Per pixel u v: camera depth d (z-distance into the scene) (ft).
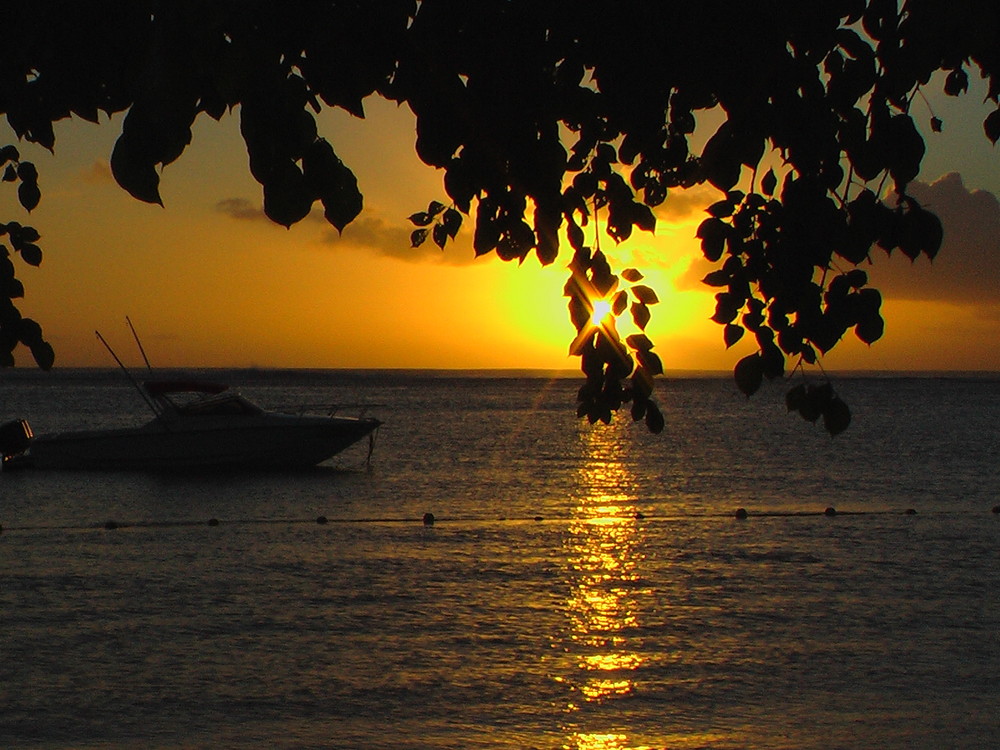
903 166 13.80
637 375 18.42
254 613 69.10
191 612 69.15
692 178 17.56
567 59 13.87
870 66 13.60
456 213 18.08
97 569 83.92
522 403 461.78
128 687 53.78
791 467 174.19
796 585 78.54
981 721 49.55
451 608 70.74
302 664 57.72
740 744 46.88
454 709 51.39
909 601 72.84
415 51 12.34
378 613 69.15
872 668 57.47
